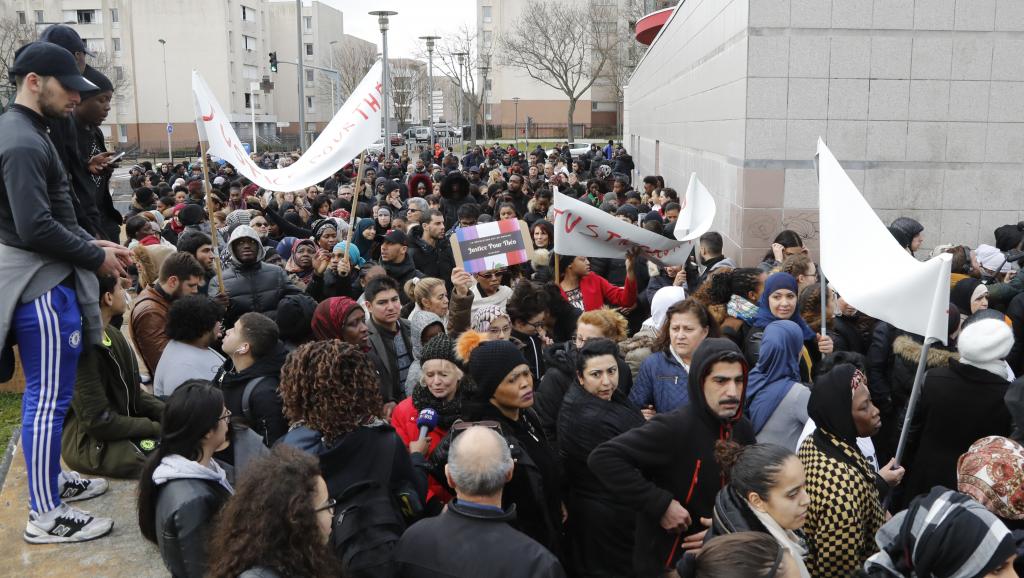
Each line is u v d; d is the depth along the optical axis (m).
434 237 9.91
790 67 10.35
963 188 10.60
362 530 3.33
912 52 10.34
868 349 6.29
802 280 6.77
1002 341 4.62
